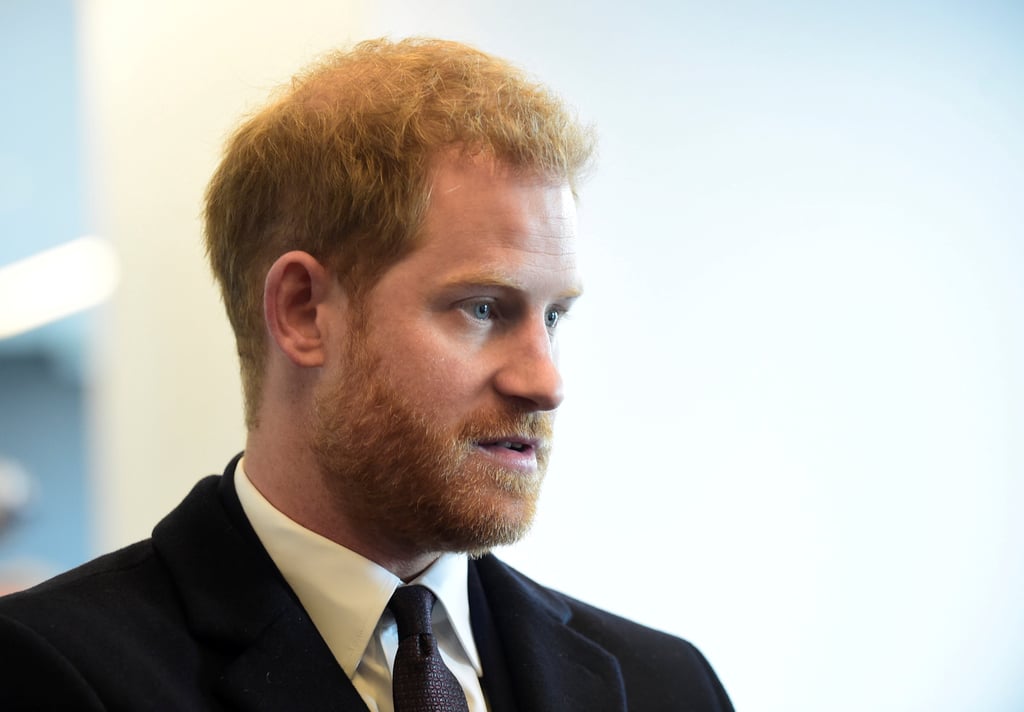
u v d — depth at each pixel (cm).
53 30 1508
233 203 489
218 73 955
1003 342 1205
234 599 451
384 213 446
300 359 464
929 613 1172
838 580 1145
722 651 1102
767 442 1126
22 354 1602
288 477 475
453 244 443
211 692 429
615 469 1070
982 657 1189
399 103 457
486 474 449
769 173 1129
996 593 1198
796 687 1123
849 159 1156
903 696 1159
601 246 1066
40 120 1503
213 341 968
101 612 434
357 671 458
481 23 998
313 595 463
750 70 1123
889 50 1168
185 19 966
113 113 988
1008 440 1209
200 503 486
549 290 454
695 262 1102
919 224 1181
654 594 1079
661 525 1084
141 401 991
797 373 1138
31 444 1591
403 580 484
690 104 1101
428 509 448
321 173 461
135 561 469
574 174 483
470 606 514
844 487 1150
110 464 1002
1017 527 1206
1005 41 1206
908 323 1174
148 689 413
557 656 515
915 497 1174
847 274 1155
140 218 988
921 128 1180
